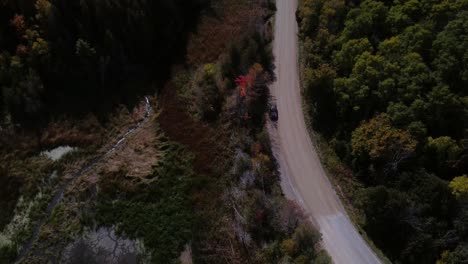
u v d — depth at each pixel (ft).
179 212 250.57
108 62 286.05
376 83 241.14
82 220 248.52
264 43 300.81
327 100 264.72
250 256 226.99
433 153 218.59
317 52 276.00
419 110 222.28
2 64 268.21
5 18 277.64
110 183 258.78
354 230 228.84
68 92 286.46
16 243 243.60
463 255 192.34
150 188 257.96
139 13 289.74
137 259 238.27
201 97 281.54
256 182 245.24
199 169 261.85
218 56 305.94
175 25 313.73
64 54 278.46
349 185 240.53
